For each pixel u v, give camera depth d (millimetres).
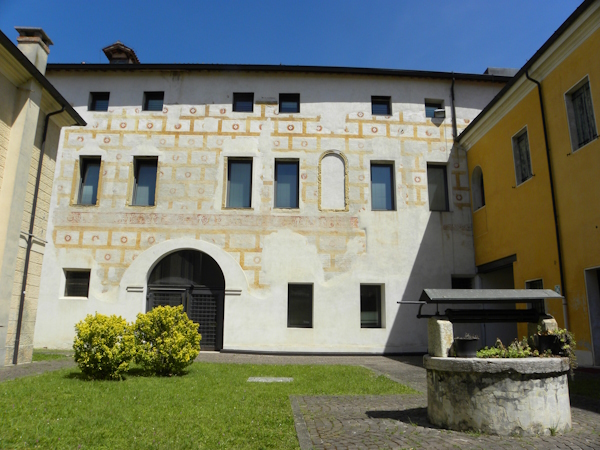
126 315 16625
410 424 6270
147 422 6059
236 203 18016
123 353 9344
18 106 11750
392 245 17594
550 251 13016
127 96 18484
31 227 12203
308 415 6801
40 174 12586
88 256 17047
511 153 15211
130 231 17266
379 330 16922
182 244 17172
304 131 18328
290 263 17234
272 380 10031
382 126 18547
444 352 6266
